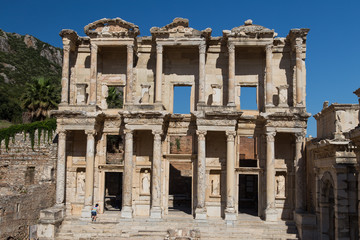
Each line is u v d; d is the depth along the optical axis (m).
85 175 37.59
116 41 38.31
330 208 31.67
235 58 40.09
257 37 37.69
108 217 37.28
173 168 54.91
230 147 36.22
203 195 35.94
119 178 54.97
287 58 39.78
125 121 36.78
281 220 36.94
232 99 37.28
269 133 36.44
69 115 37.50
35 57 116.19
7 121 73.00
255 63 39.94
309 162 36.56
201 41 38.00
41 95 55.31
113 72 40.75
